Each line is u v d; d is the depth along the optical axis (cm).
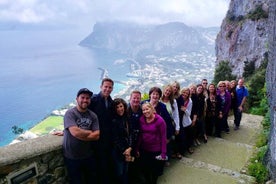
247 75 5125
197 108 586
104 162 362
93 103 351
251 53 5453
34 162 300
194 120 575
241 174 473
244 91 758
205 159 545
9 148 294
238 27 6053
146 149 405
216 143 635
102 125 351
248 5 6138
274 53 451
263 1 5738
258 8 5775
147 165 410
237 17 6425
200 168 495
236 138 700
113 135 366
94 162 340
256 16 5603
